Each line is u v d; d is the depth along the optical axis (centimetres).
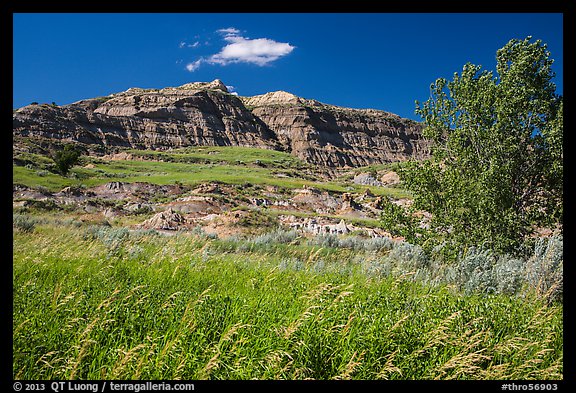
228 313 575
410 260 1393
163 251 1220
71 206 5403
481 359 503
